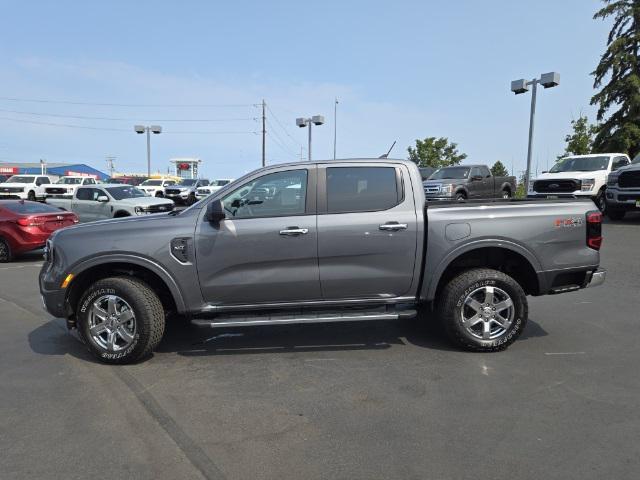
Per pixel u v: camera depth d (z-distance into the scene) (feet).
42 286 16.28
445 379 14.19
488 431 11.23
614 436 10.90
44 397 13.50
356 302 16.22
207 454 10.53
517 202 16.63
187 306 15.97
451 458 10.18
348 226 15.71
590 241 16.43
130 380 14.64
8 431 11.64
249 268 15.79
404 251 15.92
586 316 20.27
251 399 13.17
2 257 38.60
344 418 12.01
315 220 15.76
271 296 15.99
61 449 10.82
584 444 10.60
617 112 98.78
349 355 16.38
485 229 15.88
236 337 18.65
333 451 10.53
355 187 16.14
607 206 50.93
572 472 9.61
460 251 15.88
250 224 15.72
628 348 16.51
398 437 11.06
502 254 16.96
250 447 10.77
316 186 16.05
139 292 15.53
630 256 32.76
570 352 16.19
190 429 11.62
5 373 15.29
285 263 15.75
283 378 14.56
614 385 13.58
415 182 16.24
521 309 15.97
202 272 15.74
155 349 17.44
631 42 96.07
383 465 9.98
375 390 13.56
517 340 17.49
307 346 17.43
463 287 15.85
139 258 15.60
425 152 122.93
